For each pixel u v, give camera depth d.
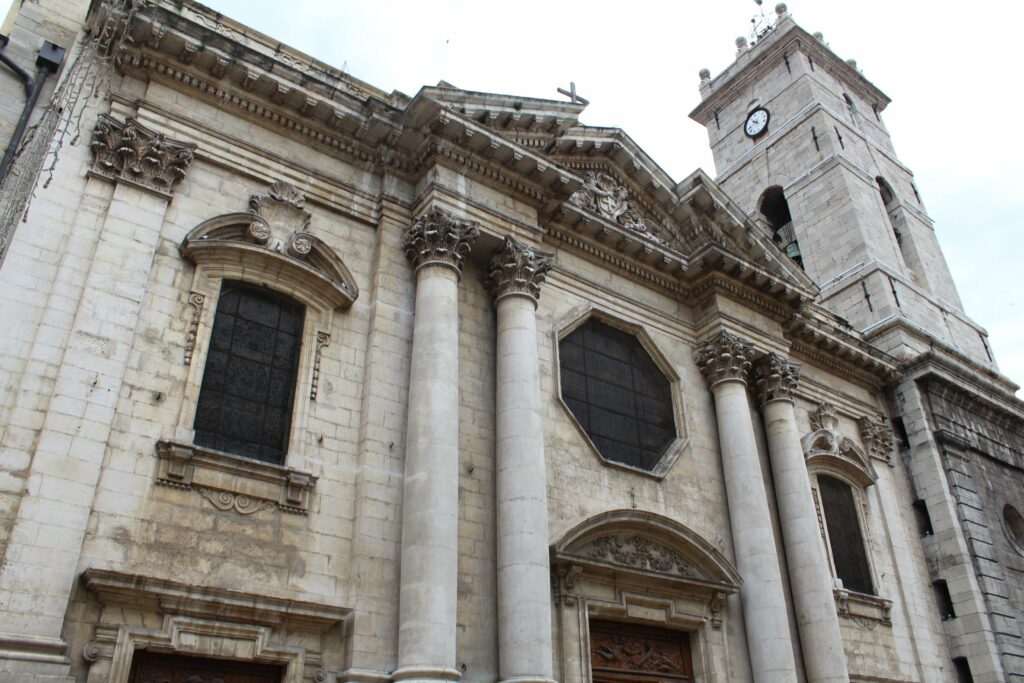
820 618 18.94
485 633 14.43
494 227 17.58
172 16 15.33
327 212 16.56
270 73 16.23
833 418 23.97
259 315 15.05
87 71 14.80
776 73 36.91
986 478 26.22
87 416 12.22
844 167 32.22
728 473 19.73
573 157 21.09
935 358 26.41
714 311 21.41
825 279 30.88
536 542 14.86
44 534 11.26
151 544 12.13
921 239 33.84
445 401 14.98
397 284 16.44
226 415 13.95
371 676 12.83
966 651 22.62
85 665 11.09
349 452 14.65
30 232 13.14
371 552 13.80
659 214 22.67
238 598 12.28
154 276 13.99
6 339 12.25
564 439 17.48
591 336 19.86
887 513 23.84
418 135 17.36
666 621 17.02
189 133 15.38
